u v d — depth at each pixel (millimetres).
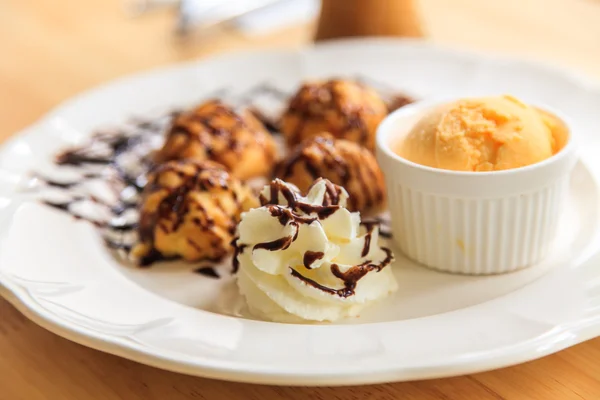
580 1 662
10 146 503
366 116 508
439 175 414
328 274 410
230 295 428
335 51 570
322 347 375
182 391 381
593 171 461
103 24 700
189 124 507
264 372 362
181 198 452
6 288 402
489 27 626
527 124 418
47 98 583
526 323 380
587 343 388
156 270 446
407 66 559
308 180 465
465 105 425
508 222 418
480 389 375
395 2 581
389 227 465
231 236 452
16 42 671
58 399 381
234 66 575
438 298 418
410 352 370
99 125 539
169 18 701
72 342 401
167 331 384
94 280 417
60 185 489
